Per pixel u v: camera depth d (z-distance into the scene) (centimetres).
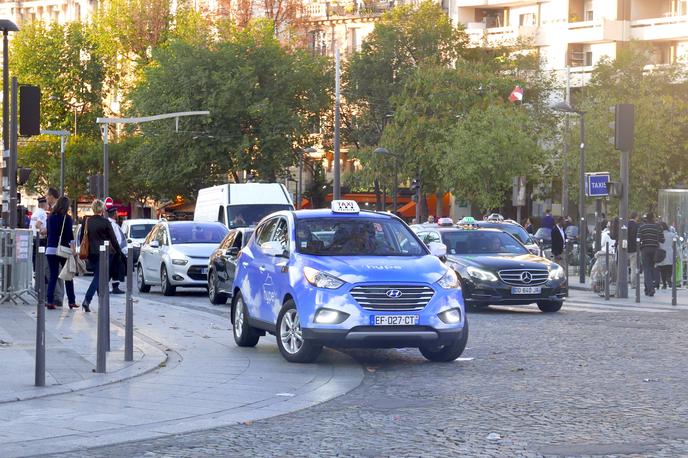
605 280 3120
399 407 1241
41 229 2869
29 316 2272
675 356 1705
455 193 6294
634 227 3356
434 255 1711
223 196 4409
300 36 8494
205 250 3297
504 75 6781
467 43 7631
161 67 7362
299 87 7612
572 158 6084
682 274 3706
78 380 1405
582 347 1836
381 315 1557
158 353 1683
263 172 7275
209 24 8669
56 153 9588
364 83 7681
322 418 1177
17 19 12212
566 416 1163
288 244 1691
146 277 3466
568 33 7575
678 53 7388
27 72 9819
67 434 1084
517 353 1759
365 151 6850
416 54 7594
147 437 1073
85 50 9894
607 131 6044
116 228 3084
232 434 1089
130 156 7662
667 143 6138
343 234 1694
